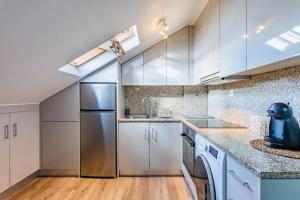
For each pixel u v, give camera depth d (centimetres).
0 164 264
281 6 121
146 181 334
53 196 283
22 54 171
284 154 129
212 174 175
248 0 160
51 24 151
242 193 124
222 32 219
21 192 295
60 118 352
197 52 344
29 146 325
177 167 358
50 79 272
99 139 349
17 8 116
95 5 158
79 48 226
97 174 350
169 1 232
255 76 228
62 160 354
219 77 231
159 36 349
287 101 176
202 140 215
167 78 382
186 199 272
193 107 412
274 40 128
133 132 357
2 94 232
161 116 403
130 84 382
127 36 305
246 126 248
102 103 348
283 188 102
